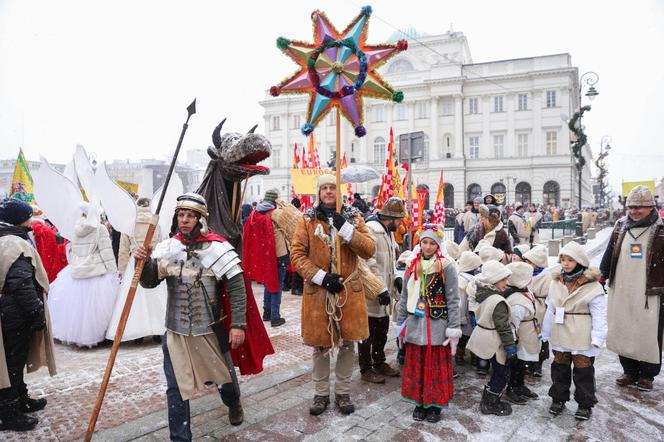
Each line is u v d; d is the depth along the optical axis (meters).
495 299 3.72
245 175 3.76
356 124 3.82
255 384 4.24
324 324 3.60
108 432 3.30
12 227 3.52
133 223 4.78
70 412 3.64
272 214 5.77
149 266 3.07
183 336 2.98
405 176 9.50
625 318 4.27
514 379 4.07
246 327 3.44
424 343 3.59
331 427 3.45
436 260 3.75
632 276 4.26
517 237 10.91
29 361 3.71
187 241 3.09
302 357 5.03
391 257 4.79
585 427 3.52
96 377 4.39
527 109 45.12
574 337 3.68
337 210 3.66
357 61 3.72
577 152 18.52
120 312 5.30
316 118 3.77
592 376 3.68
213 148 3.81
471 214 13.63
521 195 45.59
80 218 5.46
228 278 3.06
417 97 48.19
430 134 47.88
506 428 3.49
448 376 3.60
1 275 3.36
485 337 3.72
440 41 48.84
